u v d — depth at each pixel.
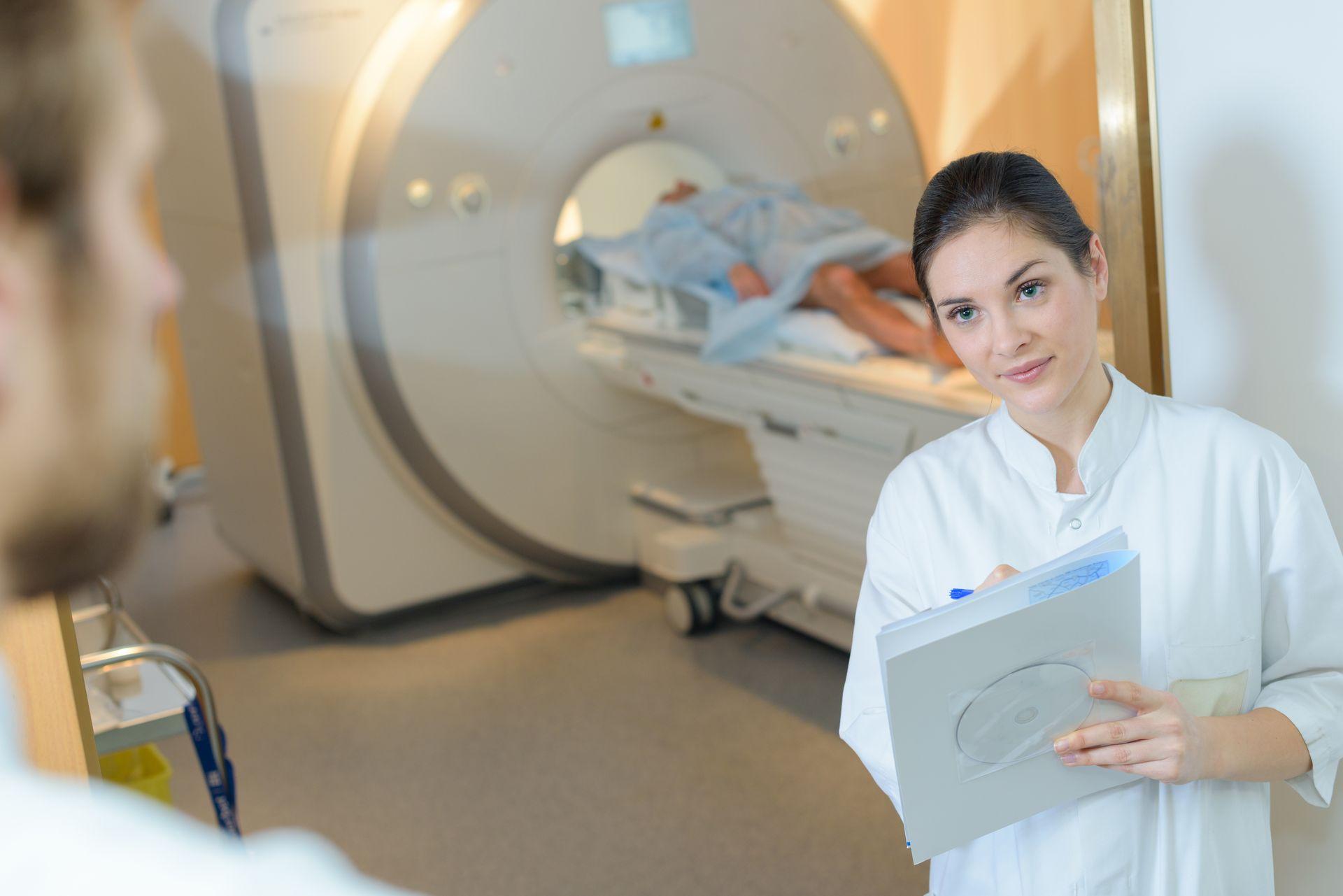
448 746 2.88
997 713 0.94
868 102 3.88
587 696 3.08
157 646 1.68
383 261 3.35
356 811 2.60
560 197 3.56
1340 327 1.17
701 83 3.63
